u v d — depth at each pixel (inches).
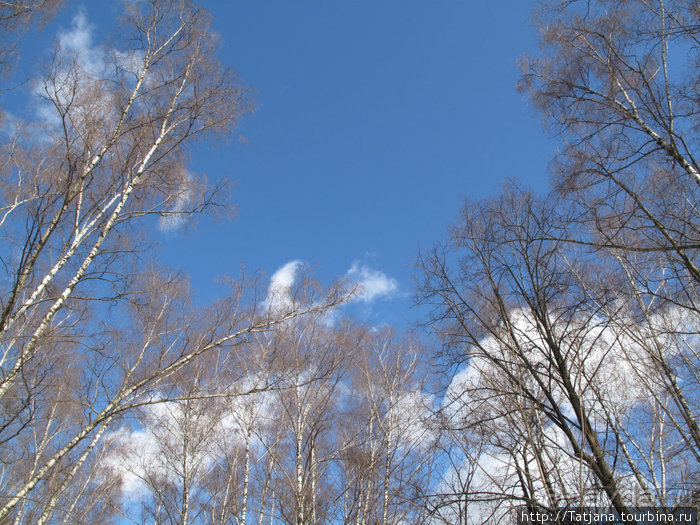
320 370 381.1
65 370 312.8
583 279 294.8
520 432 230.4
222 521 408.2
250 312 349.7
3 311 211.9
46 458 381.4
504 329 292.4
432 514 217.0
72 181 255.4
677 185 260.1
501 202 323.0
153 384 267.6
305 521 300.7
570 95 307.4
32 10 264.7
